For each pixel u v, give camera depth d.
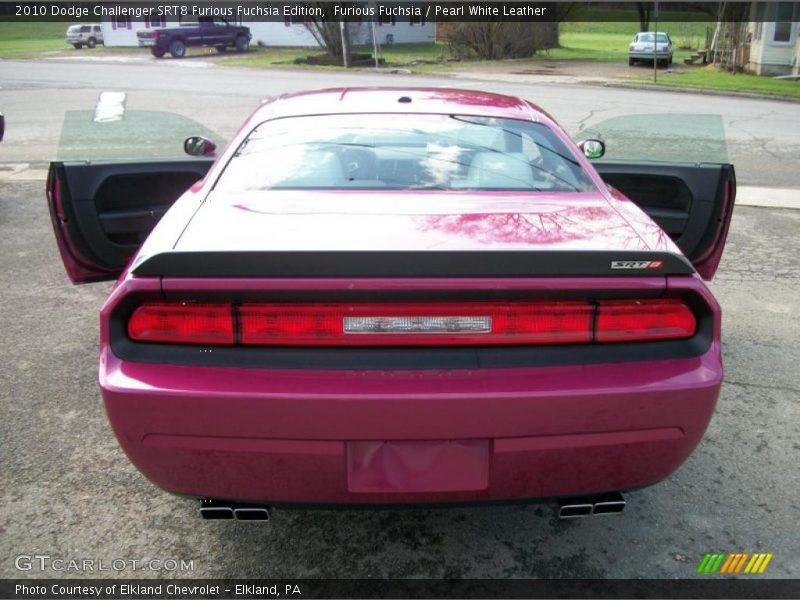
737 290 4.88
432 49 38.91
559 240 2.09
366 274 1.83
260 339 1.87
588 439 1.89
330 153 2.70
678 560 2.33
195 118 12.67
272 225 2.16
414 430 1.84
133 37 40.00
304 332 1.87
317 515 2.55
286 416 1.82
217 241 2.04
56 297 4.56
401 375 1.84
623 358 1.92
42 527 2.43
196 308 1.86
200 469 1.90
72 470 2.75
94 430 3.03
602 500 2.05
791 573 2.28
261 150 2.74
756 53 25.16
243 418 1.82
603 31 60.38
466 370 1.85
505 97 3.37
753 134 12.14
